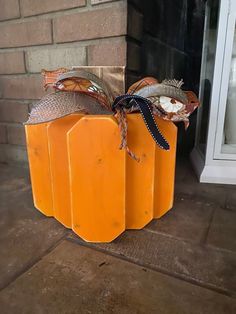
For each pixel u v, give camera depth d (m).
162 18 1.19
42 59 1.02
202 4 1.59
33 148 0.73
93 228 0.64
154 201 0.74
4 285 0.51
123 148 0.59
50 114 0.58
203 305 0.47
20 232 0.69
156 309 0.46
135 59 0.93
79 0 0.89
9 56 1.09
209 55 1.10
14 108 1.16
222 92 0.96
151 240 0.66
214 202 0.87
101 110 0.64
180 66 1.52
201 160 1.13
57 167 0.67
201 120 1.23
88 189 0.62
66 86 0.62
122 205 0.64
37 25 0.99
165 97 0.60
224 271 0.55
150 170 0.68
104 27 0.87
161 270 0.56
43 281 0.52
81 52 0.93
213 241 0.66
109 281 0.53
